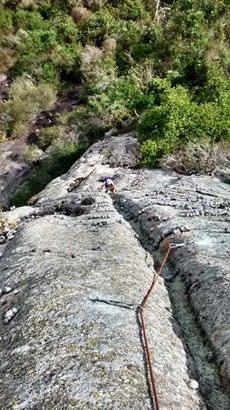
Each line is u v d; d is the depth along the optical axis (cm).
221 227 937
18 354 537
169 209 1116
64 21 3231
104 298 633
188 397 484
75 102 2741
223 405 502
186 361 554
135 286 687
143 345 534
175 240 900
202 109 1806
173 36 2778
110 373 478
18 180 2309
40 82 2939
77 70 2917
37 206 1422
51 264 762
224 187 1416
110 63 2828
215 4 2866
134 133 2112
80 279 692
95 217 1114
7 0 3525
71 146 2358
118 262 770
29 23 3316
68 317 586
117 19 3250
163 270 819
